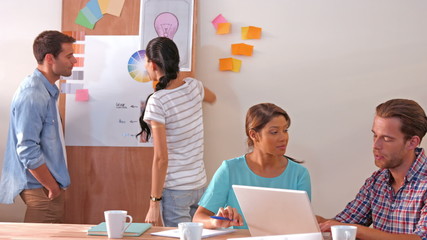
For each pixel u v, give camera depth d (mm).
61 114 3340
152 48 2758
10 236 1873
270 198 1776
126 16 3312
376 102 3213
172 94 2732
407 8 3189
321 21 3240
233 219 1972
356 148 3225
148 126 3049
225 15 3297
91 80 3326
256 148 2258
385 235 1823
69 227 2064
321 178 3252
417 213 1944
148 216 2693
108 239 1843
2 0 3430
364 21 3215
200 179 2838
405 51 3191
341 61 3230
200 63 3311
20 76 3434
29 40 3426
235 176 2258
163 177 2686
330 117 3240
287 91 3262
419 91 3180
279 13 3262
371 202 2127
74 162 3332
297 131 3262
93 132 3320
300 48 3252
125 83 3301
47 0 3408
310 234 1598
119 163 3303
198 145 2852
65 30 3355
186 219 2811
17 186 3041
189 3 3264
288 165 2270
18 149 2920
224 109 3297
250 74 3279
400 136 1935
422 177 1958
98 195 3311
